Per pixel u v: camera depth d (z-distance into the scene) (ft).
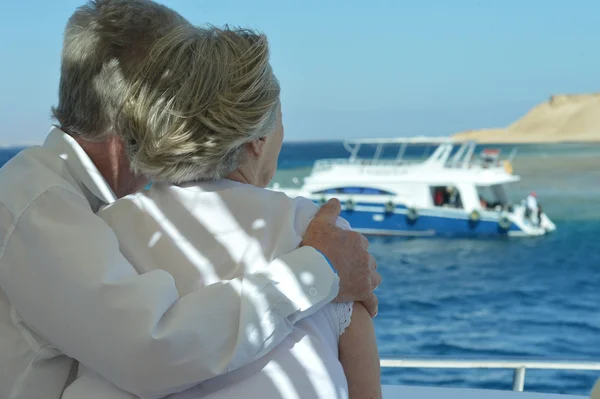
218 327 3.29
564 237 98.58
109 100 3.87
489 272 82.48
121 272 3.42
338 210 3.87
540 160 200.64
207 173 3.70
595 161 194.90
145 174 3.75
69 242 3.46
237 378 3.40
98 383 3.55
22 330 3.68
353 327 3.65
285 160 254.06
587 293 79.61
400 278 80.53
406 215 80.84
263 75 3.60
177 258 3.63
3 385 3.70
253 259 3.59
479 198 87.81
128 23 3.85
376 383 3.66
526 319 73.31
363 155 266.98
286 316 3.39
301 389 3.38
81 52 3.89
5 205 3.56
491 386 52.08
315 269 3.46
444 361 7.63
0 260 3.52
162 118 3.52
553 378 52.47
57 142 4.09
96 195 4.09
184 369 3.23
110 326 3.26
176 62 3.55
